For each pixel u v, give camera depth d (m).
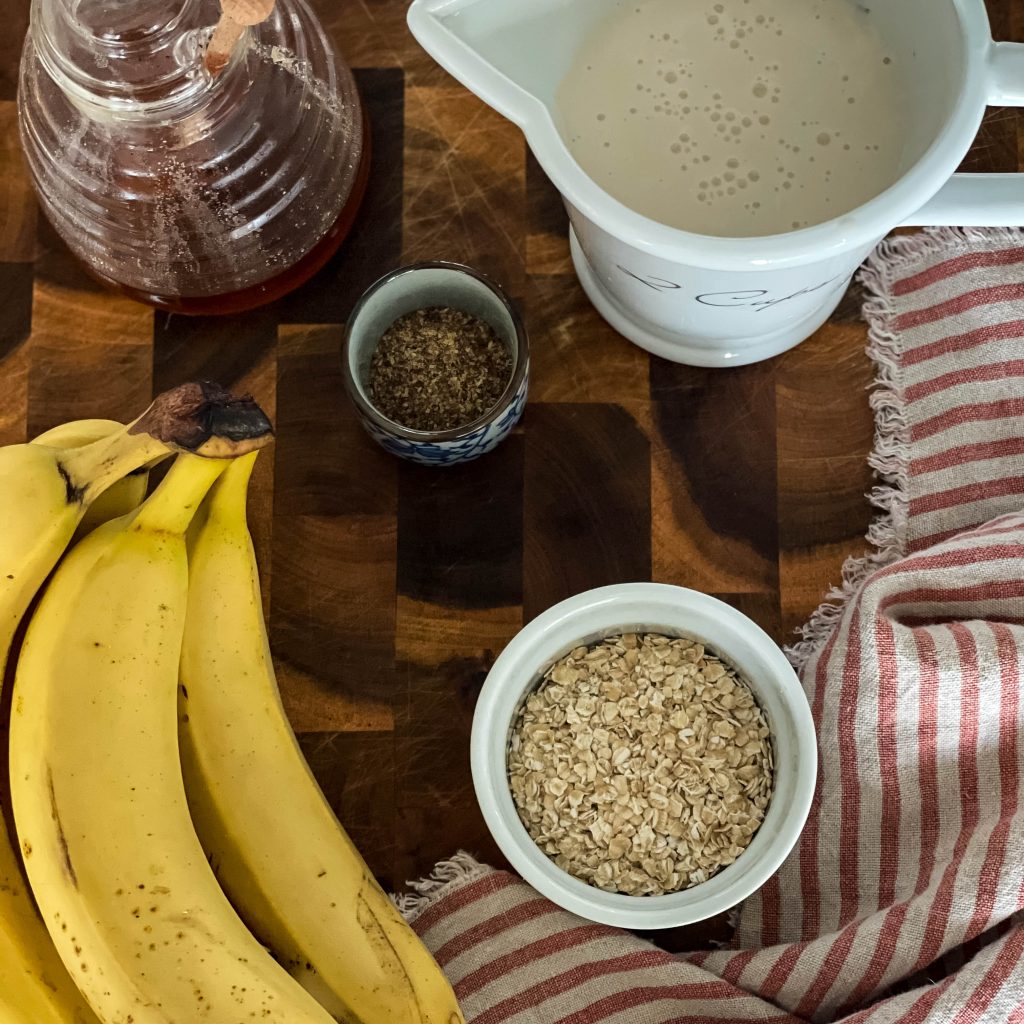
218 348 0.94
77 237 0.87
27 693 0.67
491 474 0.93
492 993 0.86
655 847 0.85
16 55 0.95
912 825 0.88
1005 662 0.85
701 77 0.79
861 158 0.77
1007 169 0.96
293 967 0.73
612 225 0.66
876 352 0.93
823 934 0.87
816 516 0.93
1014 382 0.92
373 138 0.96
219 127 0.81
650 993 0.85
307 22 0.87
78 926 0.63
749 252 0.65
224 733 0.74
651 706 0.87
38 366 0.93
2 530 0.67
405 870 0.89
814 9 0.79
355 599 0.92
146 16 0.75
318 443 0.93
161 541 0.71
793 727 0.81
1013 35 0.95
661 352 0.92
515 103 0.67
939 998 0.79
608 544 0.92
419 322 0.92
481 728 0.81
